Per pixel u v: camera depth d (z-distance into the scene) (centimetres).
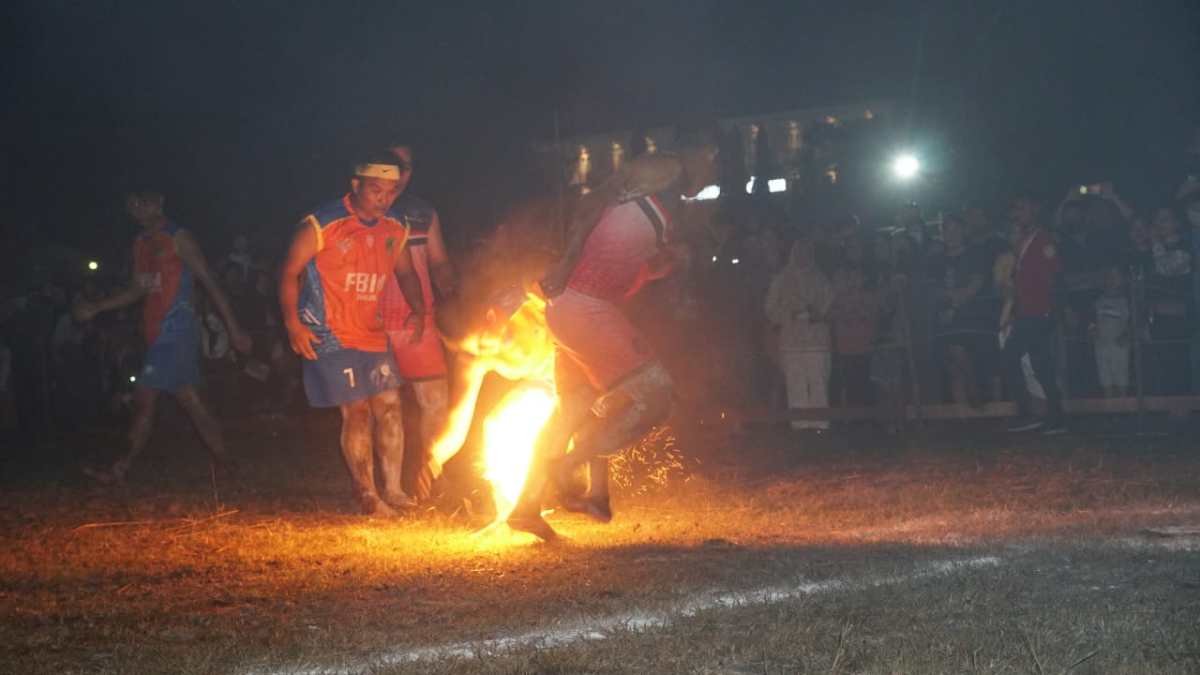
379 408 990
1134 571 645
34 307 1998
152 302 1186
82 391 2011
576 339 786
